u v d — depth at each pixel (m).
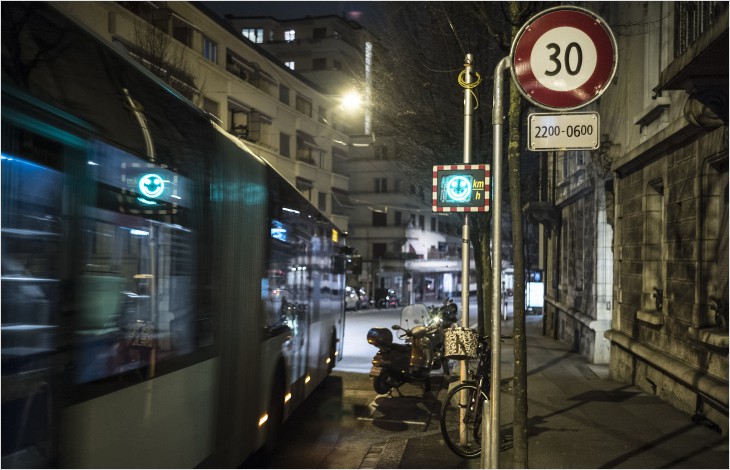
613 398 10.70
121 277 3.63
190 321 4.64
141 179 3.90
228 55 35.66
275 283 7.36
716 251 8.63
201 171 4.91
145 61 22.98
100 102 3.49
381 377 11.21
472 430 7.84
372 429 9.00
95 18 22.70
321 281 11.12
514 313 6.35
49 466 2.94
